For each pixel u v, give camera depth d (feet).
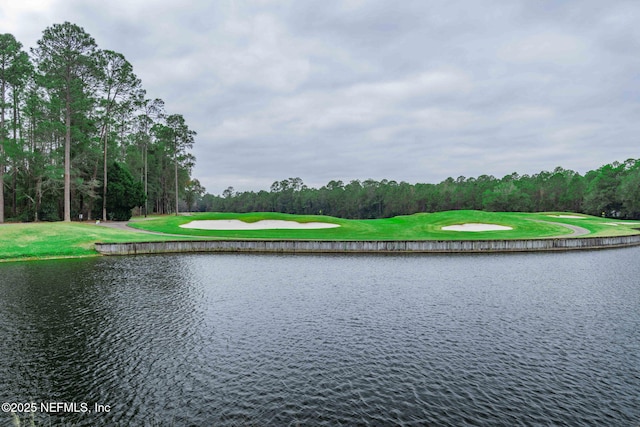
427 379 35.58
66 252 108.58
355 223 185.06
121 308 56.75
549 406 31.19
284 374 36.27
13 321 50.11
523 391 33.58
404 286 74.02
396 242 123.44
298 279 80.43
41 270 86.69
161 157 325.42
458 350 42.47
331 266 97.76
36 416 28.89
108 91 192.24
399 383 34.76
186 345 43.06
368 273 87.92
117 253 113.91
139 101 220.02
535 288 72.79
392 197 490.08
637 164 370.12
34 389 32.83
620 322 52.54
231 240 126.62
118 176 212.23
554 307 59.67
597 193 341.62
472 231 163.53
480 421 28.96
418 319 53.26
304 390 33.30
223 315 54.19
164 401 31.27
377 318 53.52
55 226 132.26
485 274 87.04
